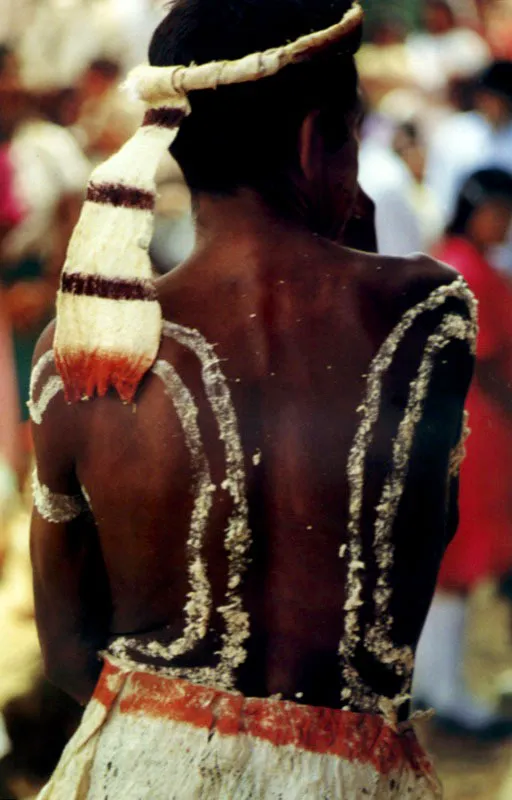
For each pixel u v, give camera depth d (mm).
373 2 8094
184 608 2047
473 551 5191
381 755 2037
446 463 2084
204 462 2018
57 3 6727
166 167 4766
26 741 4172
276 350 2039
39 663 4184
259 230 2082
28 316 5781
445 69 8367
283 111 2053
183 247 4742
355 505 2021
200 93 2043
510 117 7496
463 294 2100
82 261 2045
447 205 7414
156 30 2119
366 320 2053
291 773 1994
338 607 2035
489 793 5016
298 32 2051
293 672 2037
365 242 2379
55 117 6348
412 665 2105
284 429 2021
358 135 2172
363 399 2029
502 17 8828
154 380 2033
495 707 5629
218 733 2006
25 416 5742
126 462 2039
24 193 5824
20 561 4363
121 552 2076
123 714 2061
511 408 5117
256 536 2027
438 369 2061
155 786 1997
